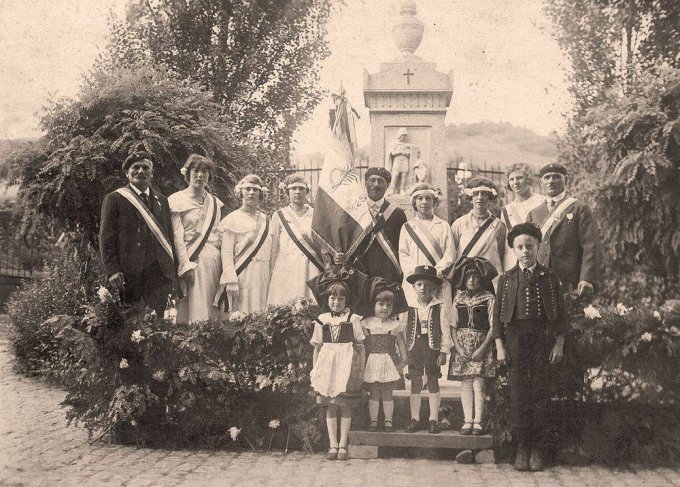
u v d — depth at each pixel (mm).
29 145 7176
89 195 7055
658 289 6887
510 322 4754
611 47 7793
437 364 4957
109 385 5312
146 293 5566
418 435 4832
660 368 4840
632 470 4621
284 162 9727
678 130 6480
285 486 4199
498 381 4852
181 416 5262
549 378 4844
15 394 7621
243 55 9102
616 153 6879
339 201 5770
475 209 5727
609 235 7070
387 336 4996
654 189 6730
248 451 5113
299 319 5078
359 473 4492
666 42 7574
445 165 7871
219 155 7484
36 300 9211
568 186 7395
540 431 4773
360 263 5715
